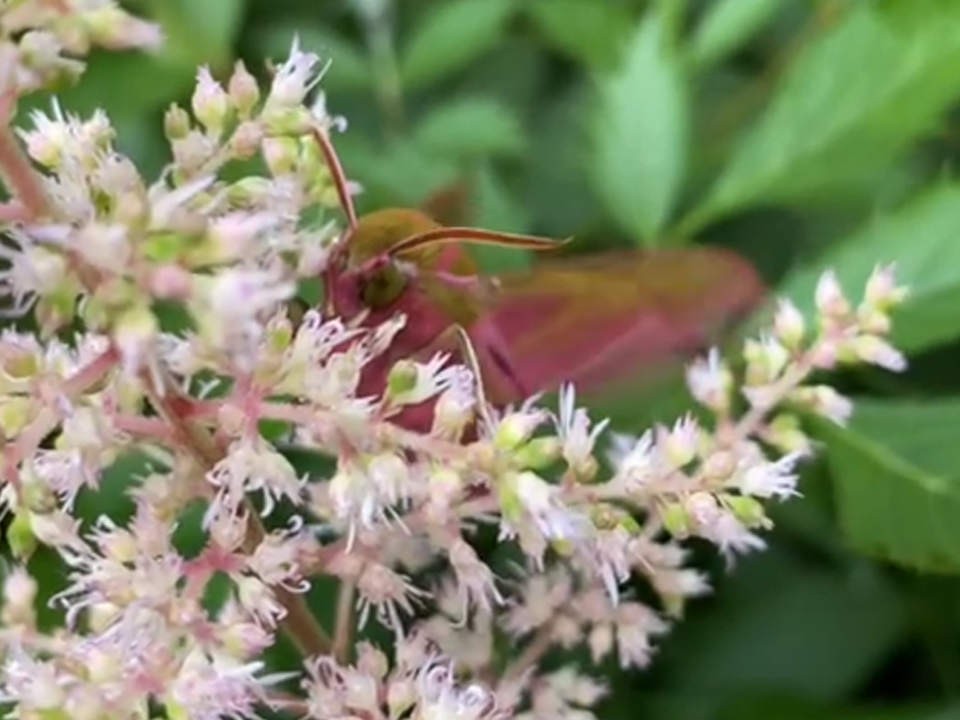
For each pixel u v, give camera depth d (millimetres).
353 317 137
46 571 160
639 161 194
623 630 155
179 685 129
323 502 139
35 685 130
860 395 201
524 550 137
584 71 242
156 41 110
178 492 135
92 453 127
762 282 167
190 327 131
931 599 206
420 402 132
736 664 206
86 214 117
